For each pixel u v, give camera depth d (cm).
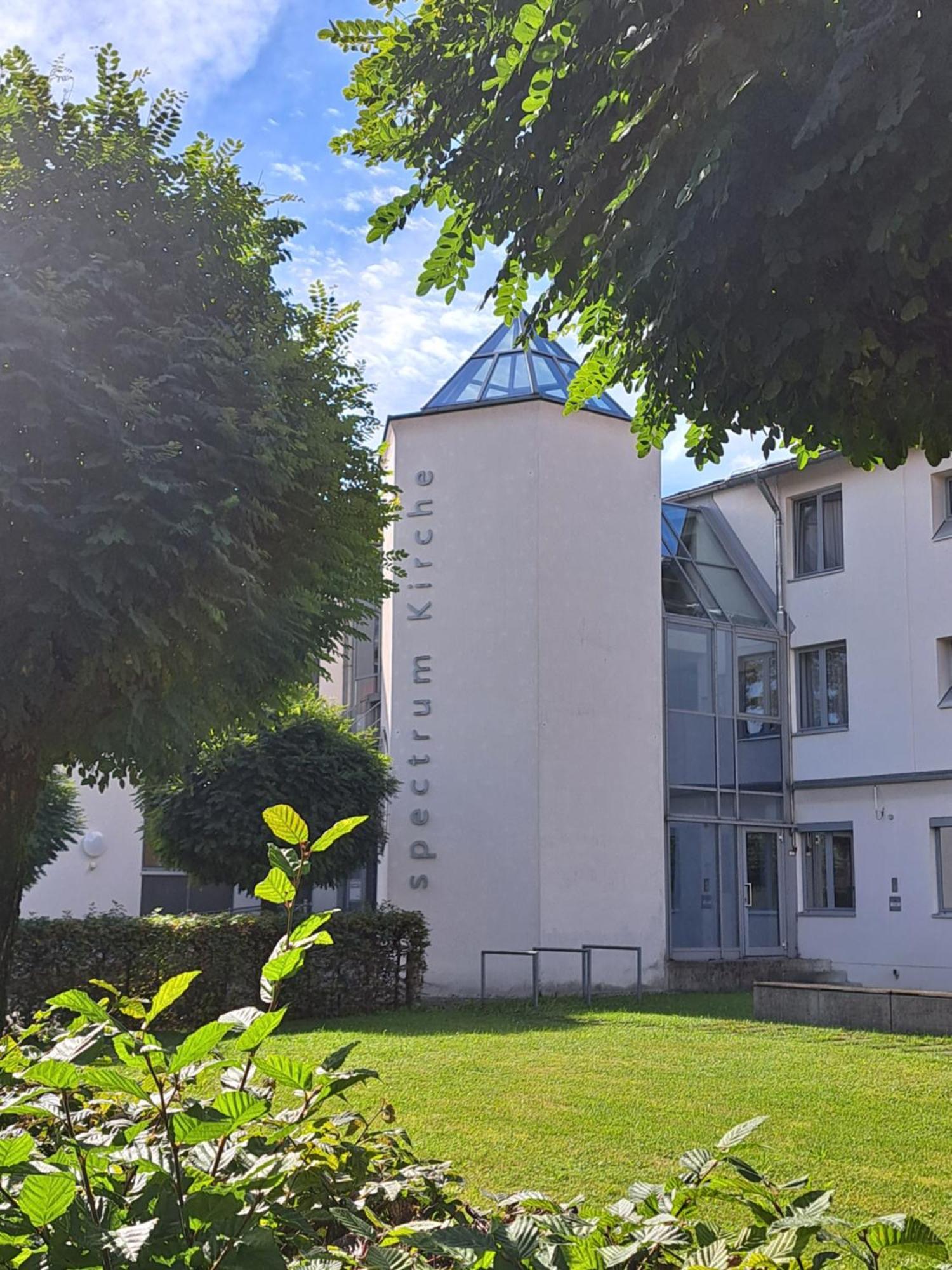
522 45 417
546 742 1717
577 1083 842
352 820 217
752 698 2075
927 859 1892
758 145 349
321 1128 262
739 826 1989
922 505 1964
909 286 352
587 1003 1548
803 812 2064
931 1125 697
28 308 681
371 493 928
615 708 1786
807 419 414
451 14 471
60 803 1725
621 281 404
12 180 750
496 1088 820
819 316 362
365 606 1033
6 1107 201
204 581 731
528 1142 648
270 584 854
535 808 1697
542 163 441
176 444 708
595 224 421
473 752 1736
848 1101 770
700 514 2253
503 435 1800
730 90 342
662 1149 631
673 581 2064
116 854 2084
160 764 887
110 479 695
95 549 668
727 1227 443
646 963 1752
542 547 1762
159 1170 187
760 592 2166
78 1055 195
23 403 672
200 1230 184
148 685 782
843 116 327
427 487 1820
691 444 512
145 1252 174
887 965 1919
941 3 307
